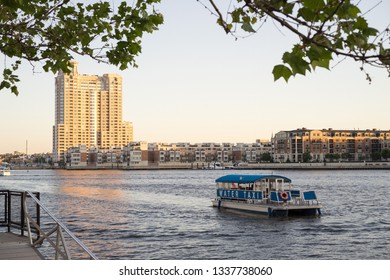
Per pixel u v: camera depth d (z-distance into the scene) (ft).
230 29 12.60
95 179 527.40
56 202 220.43
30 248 40.50
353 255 88.48
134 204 204.74
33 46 30.42
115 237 110.93
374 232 115.14
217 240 106.22
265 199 156.35
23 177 640.99
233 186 177.37
